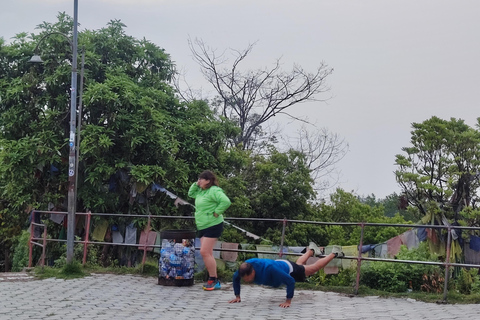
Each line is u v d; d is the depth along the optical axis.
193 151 18.05
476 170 14.30
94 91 15.34
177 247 10.44
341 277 10.66
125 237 13.81
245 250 10.88
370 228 16.58
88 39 17.33
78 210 16.22
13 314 7.86
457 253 10.78
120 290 9.95
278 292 9.92
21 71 17.00
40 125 16.20
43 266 12.17
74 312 8.04
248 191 23.75
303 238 22.95
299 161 24.67
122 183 16.22
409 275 10.11
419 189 14.38
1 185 18.09
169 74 19.06
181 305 8.62
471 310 8.12
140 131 15.69
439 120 14.77
